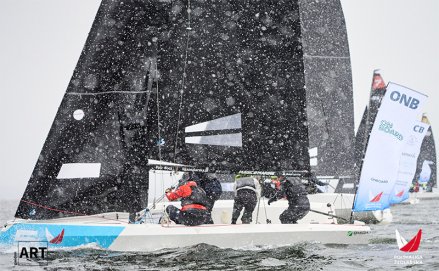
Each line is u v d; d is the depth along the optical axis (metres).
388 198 28.48
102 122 25.09
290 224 25.97
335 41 47.78
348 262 22.50
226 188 40.56
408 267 21.84
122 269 20.73
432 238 31.95
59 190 24.75
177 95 25.62
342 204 41.31
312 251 24.27
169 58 25.75
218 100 25.92
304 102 26.53
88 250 23.45
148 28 25.72
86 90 25.19
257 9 26.52
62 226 23.95
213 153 25.72
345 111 47.69
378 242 28.41
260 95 26.28
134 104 25.33
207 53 26.02
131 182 24.88
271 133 26.23
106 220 25.67
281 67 26.52
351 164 47.44
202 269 20.80
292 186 27.84
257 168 26.06
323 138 47.03
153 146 25.27
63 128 24.92
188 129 25.59
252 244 24.39
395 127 27.94
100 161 24.95
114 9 25.62
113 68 25.42
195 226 24.42
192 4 26.05
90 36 25.47
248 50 26.34
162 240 23.61
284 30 26.64
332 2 47.72
